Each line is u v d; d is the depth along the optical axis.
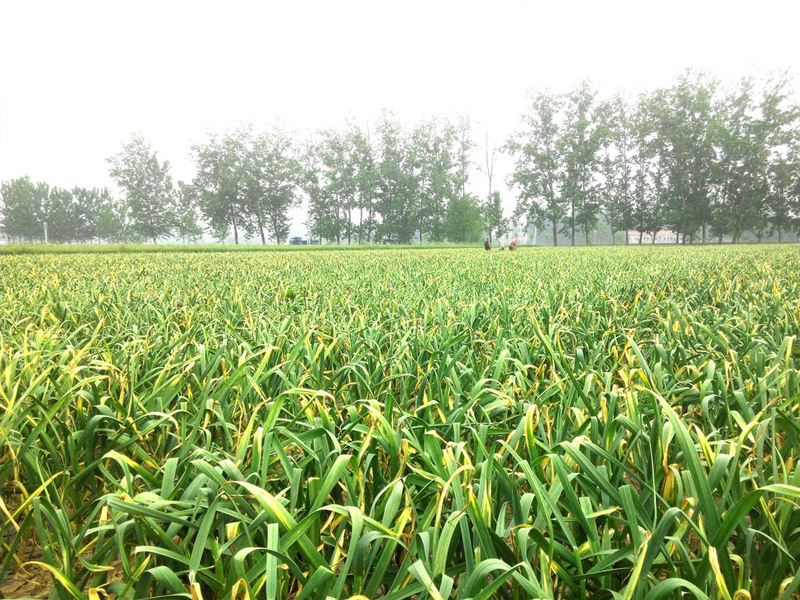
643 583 1.48
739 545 1.76
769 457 2.35
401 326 5.15
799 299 6.03
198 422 2.47
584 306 6.09
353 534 1.52
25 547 2.37
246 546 1.68
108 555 1.89
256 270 13.75
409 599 1.81
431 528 1.75
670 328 4.73
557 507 1.82
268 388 3.30
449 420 2.61
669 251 30.91
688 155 70.75
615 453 2.23
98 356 3.93
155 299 7.11
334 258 22.00
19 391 3.00
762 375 3.31
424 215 82.56
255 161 81.00
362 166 84.44
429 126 81.19
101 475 2.48
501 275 11.29
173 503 1.73
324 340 4.26
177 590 1.49
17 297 7.51
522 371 3.44
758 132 69.81
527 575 1.51
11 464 2.36
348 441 2.46
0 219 109.44
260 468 2.08
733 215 71.88
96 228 116.50
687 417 3.00
